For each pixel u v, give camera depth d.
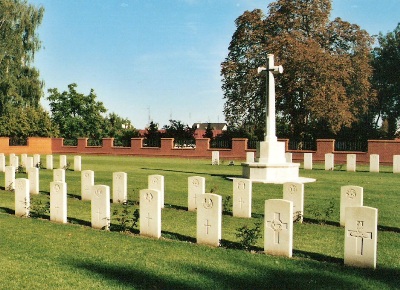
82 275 7.47
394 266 8.11
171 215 13.17
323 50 43.56
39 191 17.92
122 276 7.45
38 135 54.50
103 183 20.56
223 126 108.56
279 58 42.53
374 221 7.86
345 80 42.50
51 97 69.94
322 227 11.55
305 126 45.09
